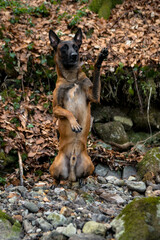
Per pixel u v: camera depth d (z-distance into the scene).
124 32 6.66
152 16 7.04
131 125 6.21
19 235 2.94
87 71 6.01
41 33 6.48
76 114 4.00
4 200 3.62
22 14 6.89
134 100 6.21
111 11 7.51
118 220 2.99
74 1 7.93
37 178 4.76
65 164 4.10
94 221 3.06
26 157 4.90
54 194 3.88
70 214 3.29
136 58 6.10
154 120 6.16
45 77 6.09
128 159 5.21
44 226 3.04
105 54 3.58
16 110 5.53
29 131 5.20
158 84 6.10
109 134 5.91
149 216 2.88
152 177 4.56
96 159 5.28
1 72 5.91
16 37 6.20
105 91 6.22
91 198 3.84
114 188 4.40
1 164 4.68
